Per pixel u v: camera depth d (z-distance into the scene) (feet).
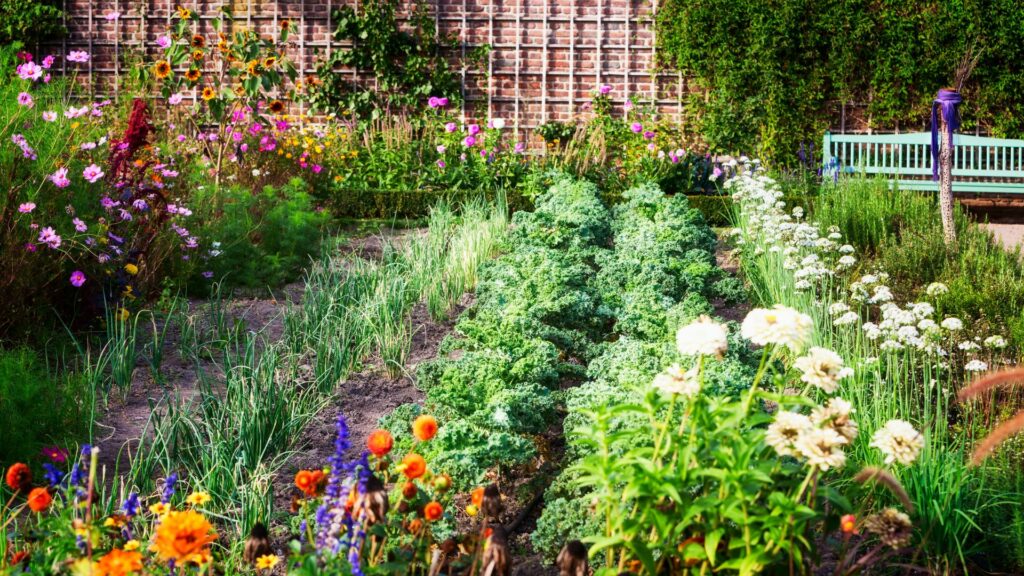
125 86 37.58
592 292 19.71
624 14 42.47
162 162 23.39
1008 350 17.79
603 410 8.52
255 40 31.37
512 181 36.17
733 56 40.75
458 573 8.68
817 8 40.27
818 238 23.91
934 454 11.64
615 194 34.22
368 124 41.29
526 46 42.91
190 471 11.79
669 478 7.92
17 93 18.53
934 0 39.91
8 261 16.55
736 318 20.98
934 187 38.47
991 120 40.93
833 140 39.42
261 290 22.12
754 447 7.88
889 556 10.33
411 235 27.63
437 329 19.47
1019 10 39.34
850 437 8.00
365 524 7.87
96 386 15.20
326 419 14.58
